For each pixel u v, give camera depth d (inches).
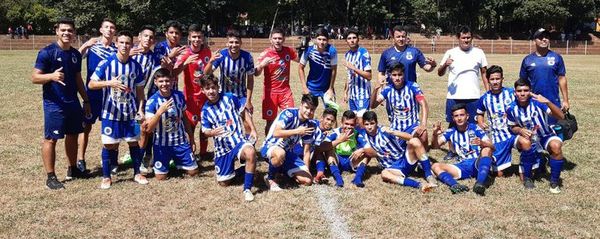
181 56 293.9
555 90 279.7
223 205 227.5
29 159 306.5
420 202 230.1
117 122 255.6
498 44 1898.4
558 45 1921.8
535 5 1919.3
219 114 250.8
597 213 215.2
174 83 296.2
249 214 216.4
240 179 266.4
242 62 293.6
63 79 240.7
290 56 314.2
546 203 227.5
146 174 278.2
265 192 246.7
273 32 305.6
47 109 247.3
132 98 259.4
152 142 279.3
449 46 1876.2
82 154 282.4
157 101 259.1
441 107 522.6
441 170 262.5
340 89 671.8
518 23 2267.5
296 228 201.5
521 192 243.1
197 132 384.8
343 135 265.6
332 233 196.7
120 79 256.5
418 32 2156.7
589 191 244.1
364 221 208.2
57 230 199.2
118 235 194.7
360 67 315.6
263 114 319.0
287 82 317.7
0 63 1076.5
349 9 2161.7
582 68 1095.0
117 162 279.0
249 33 2124.8
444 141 278.7
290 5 2133.4
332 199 235.3
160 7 1804.9
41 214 215.3
